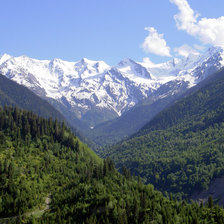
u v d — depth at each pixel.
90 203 165.12
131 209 157.12
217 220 157.12
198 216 159.00
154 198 174.62
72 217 157.50
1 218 163.88
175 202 179.00
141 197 168.25
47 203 181.75
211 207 173.62
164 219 151.88
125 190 179.88
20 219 158.50
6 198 172.38
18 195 176.00
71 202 173.75
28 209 171.50
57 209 164.75
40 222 153.50
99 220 149.50
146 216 148.88
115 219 148.50
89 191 178.62
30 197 178.25
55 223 152.75
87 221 145.50
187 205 177.75
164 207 164.12
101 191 175.50
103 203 163.00
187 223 148.25
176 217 152.00
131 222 149.50
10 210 167.88
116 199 166.25
